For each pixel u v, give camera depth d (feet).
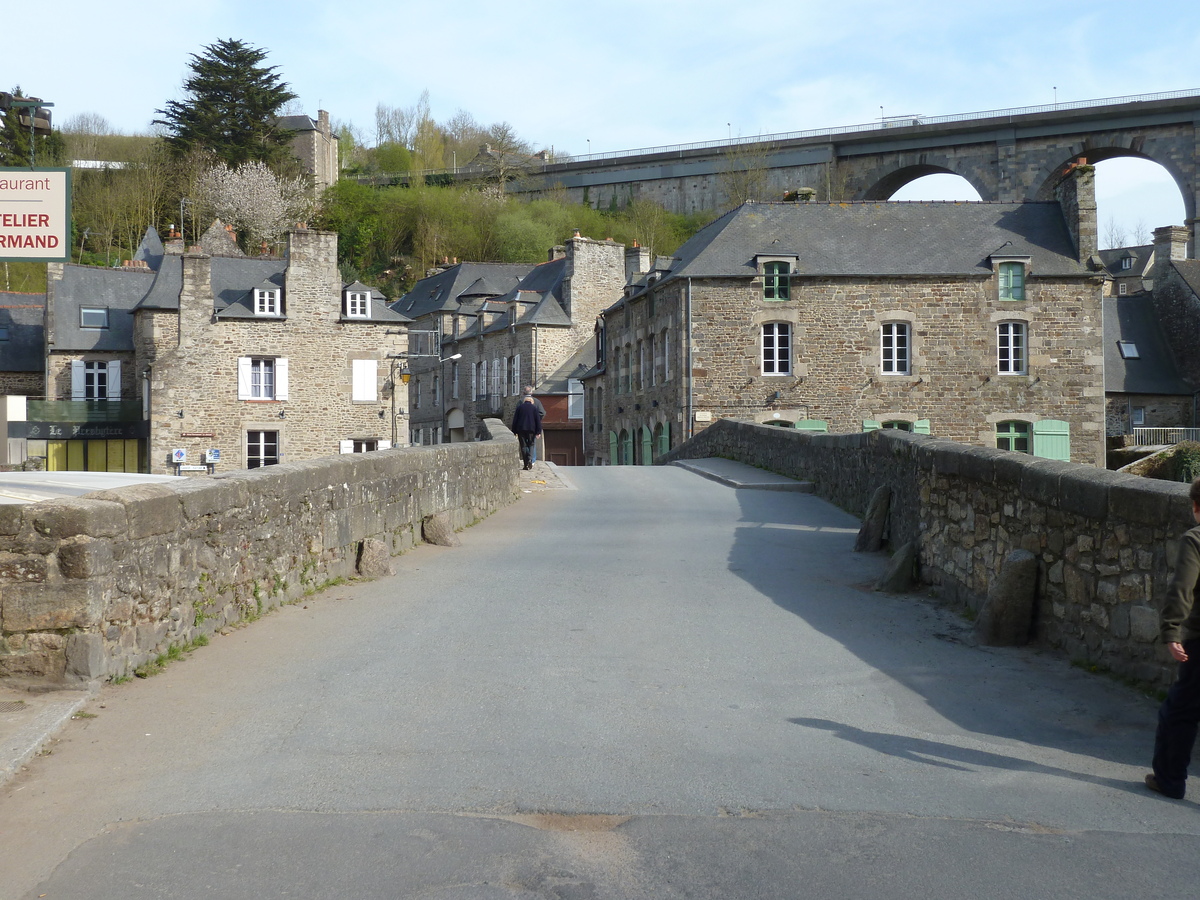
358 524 32.50
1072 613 22.09
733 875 12.32
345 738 16.93
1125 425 144.05
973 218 108.78
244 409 125.18
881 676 20.85
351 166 318.24
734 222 108.37
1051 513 22.90
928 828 13.65
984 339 102.22
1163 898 11.81
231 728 17.39
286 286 126.72
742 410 102.17
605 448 135.03
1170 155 235.40
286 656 21.95
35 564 18.71
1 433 128.47
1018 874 12.37
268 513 26.35
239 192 221.66
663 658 22.04
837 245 105.60
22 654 18.75
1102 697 19.31
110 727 17.35
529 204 282.15
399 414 130.82
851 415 102.06
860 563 34.47
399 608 26.81
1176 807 14.43
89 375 136.36
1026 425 102.63
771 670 21.22
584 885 12.06
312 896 11.81
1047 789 15.02
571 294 158.10
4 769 15.11
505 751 16.37
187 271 123.13
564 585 30.17
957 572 27.91
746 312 102.22
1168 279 151.12
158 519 21.11
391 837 13.28
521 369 158.81
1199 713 14.52
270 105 241.14
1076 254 103.71
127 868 12.46
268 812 14.03
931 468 30.09
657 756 16.19
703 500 55.98
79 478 31.68
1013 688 20.01
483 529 44.09
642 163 295.28
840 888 12.01
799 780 15.26
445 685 19.90
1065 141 245.86
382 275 248.32
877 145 263.90
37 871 12.41
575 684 20.04
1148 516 19.36
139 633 20.47
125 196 220.02
